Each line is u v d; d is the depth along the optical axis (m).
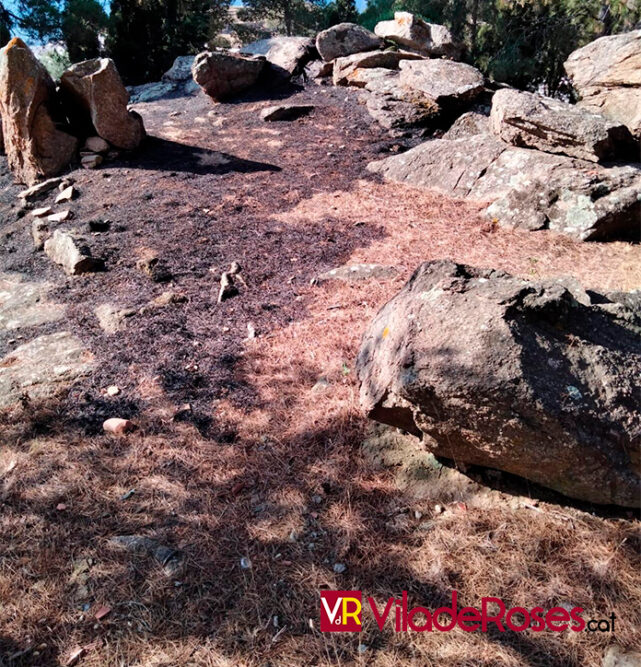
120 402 3.11
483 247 4.92
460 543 2.11
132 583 2.04
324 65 10.48
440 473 2.42
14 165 7.17
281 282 4.46
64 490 2.50
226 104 9.84
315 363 3.27
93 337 3.80
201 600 1.97
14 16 14.38
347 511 2.30
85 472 2.60
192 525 2.29
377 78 9.45
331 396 2.95
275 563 2.10
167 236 5.33
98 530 2.29
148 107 10.55
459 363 2.06
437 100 8.23
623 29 12.61
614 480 2.02
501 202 5.54
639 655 1.69
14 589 2.04
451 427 2.14
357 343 3.38
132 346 3.63
